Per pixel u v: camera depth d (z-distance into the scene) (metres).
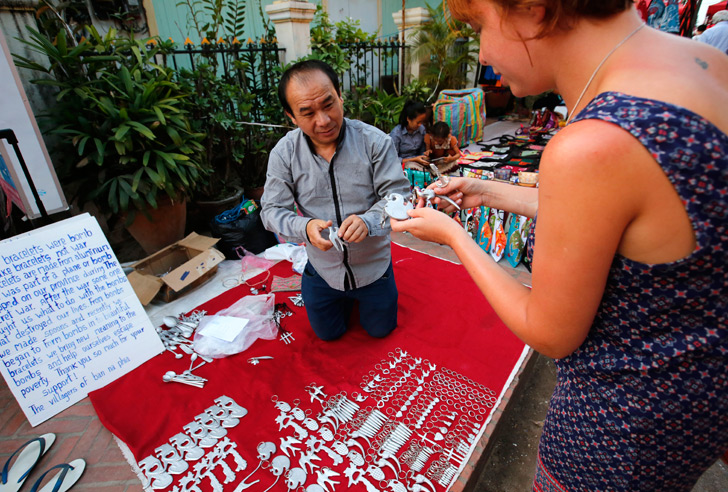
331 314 2.38
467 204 1.32
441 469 1.73
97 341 2.29
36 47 2.97
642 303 0.65
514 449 2.04
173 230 3.68
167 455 1.83
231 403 2.09
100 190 3.11
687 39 0.64
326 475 1.71
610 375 0.74
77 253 2.33
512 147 4.82
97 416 2.08
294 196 2.09
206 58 4.63
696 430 0.72
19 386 2.04
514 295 0.77
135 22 4.40
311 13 5.06
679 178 0.53
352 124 1.91
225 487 1.68
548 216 0.63
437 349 2.41
